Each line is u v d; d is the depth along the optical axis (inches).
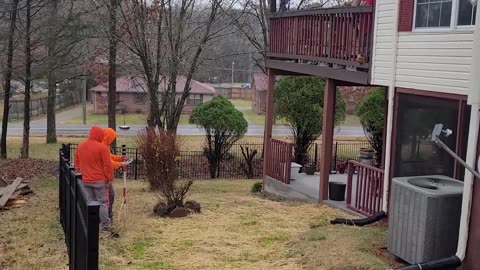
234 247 266.5
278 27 458.0
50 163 652.1
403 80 296.7
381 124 705.0
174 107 749.3
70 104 2101.4
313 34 395.2
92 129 283.1
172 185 378.6
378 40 318.3
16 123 1549.0
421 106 283.0
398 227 228.8
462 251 210.8
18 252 249.3
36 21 651.5
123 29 663.8
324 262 228.1
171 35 713.0
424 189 216.7
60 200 320.8
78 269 186.5
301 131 745.0
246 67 2628.0
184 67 779.4
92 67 814.5
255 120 1710.1
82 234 168.4
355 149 949.8
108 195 293.3
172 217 335.3
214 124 751.1
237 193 498.3
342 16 355.9
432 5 273.3
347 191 362.9
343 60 353.1
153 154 468.8
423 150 280.4
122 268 231.3
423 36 278.7
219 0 744.3
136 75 992.9
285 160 469.7
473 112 208.7
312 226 306.3
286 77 748.0
